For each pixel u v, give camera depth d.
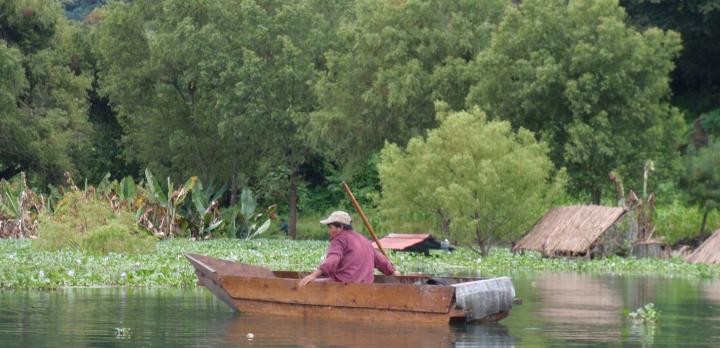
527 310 30.48
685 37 99.25
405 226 62.75
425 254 59.19
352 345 22.44
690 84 105.31
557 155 74.38
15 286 37.22
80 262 44.38
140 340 23.11
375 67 85.12
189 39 88.94
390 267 29.22
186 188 78.75
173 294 34.56
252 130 89.25
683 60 101.88
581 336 24.47
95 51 102.81
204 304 30.97
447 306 25.80
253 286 28.22
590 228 58.44
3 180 84.56
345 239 27.78
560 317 28.56
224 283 28.66
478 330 25.30
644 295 36.03
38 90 96.62
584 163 73.69
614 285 40.94
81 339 23.25
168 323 26.17
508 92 75.44
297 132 87.94
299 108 88.88
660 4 97.06
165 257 50.31
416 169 61.53
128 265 45.03
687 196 78.31
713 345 23.11
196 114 93.81
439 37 83.00
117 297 33.34
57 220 59.22
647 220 61.16
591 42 72.62
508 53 75.88
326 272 27.45
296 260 53.59
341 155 90.00
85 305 30.67
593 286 40.25
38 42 98.56
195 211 83.88
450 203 58.62
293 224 91.62
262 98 88.19
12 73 89.25
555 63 73.25
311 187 110.12
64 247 56.53
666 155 75.50
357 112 85.69
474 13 83.88
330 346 22.25
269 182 101.88
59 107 96.44
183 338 23.41
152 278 39.12
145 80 96.38
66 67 98.06
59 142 93.31
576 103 71.25
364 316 26.89
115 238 53.78
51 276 38.44
